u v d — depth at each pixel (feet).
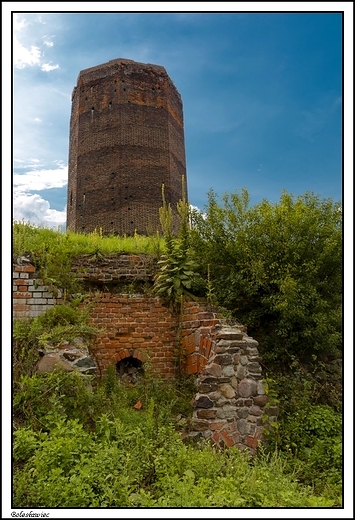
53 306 26.89
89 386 21.45
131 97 78.48
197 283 29.25
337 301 28.43
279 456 20.57
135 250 34.55
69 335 23.47
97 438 18.69
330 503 15.87
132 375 28.53
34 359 21.58
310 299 27.32
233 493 15.49
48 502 14.35
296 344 28.09
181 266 29.45
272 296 27.30
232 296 28.45
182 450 18.08
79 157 79.15
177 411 24.00
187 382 26.23
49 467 15.81
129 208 73.36
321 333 26.71
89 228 74.84
